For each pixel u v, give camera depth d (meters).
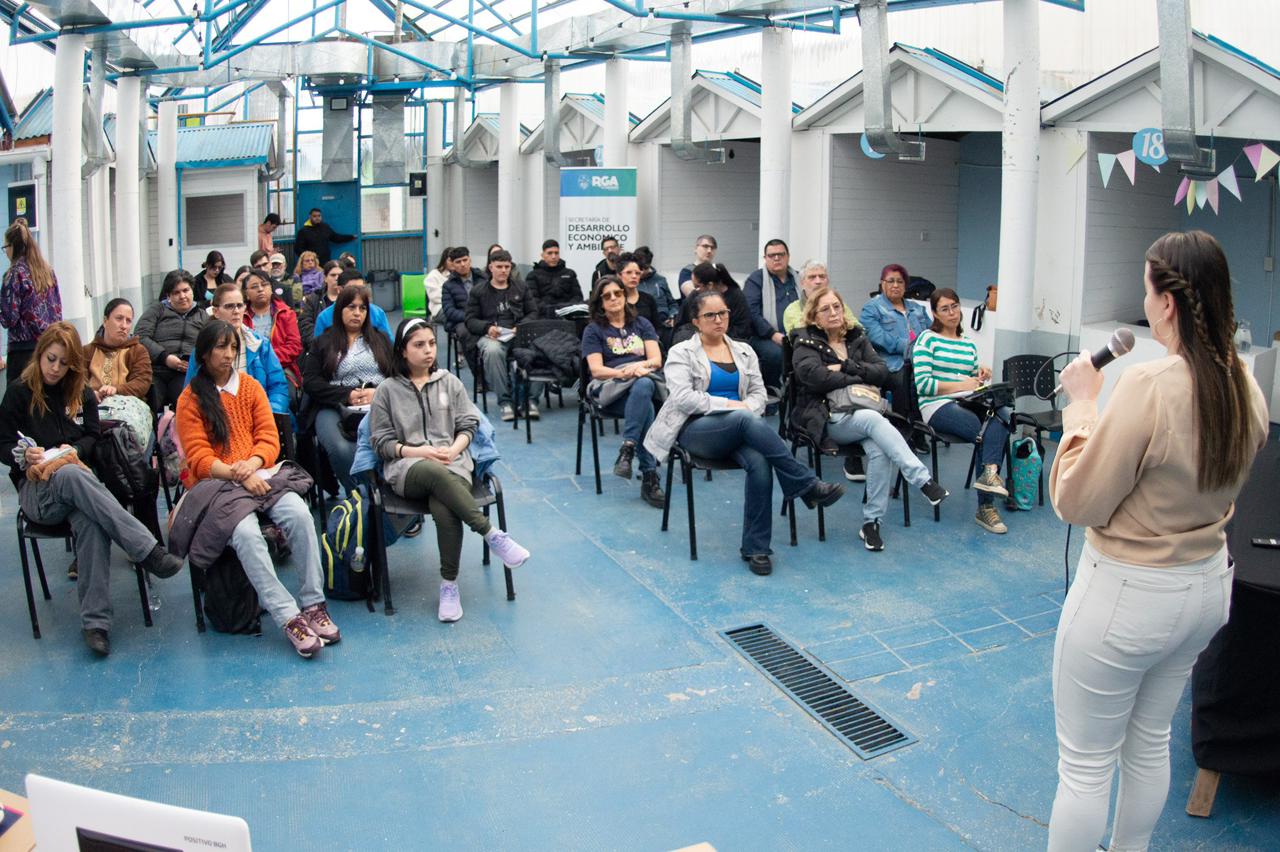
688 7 9.59
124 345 6.21
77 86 8.59
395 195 18.45
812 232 10.84
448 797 3.65
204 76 13.95
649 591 5.37
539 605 5.20
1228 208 9.28
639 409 6.77
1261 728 3.44
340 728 4.07
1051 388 7.16
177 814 1.92
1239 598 3.41
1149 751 2.89
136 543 4.68
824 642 4.82
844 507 6.68
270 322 7.28
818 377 6.15
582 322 9.87
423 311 14.95
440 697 4.32
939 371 6.70
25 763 3.81
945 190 11.86
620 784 3.74
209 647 4.75
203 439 4.91
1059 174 8.47
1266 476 4.34
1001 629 4.96
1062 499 2.69
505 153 14.85
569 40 11.92
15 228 7.28
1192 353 2.54
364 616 5.08
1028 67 7.91
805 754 3.94
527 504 6.71
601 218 11.59
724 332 6.15
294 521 4.78
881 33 8.07
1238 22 9.09
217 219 15.06
